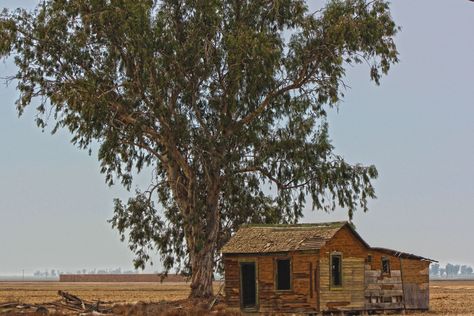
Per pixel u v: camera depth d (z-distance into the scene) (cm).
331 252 4453
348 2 5847
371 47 5744
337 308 4438
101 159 6012
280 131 6088
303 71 5884
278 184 6134
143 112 5700
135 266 6250
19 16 5719
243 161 6094
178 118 5575
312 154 6050
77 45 5550
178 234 6288
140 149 6209
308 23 5775
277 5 5741
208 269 5828
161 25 5438
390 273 4703
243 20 5803
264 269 4556
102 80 5609
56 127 5925
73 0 5594
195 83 5662
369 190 6128
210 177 5819
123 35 5406
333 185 6056
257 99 5797
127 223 6222
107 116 5691
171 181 6009
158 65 5416
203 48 5550
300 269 4441
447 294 8744
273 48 5544
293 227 4700
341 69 5872
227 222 6266
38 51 5656
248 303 4638
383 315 4531
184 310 4759
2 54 5634
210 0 5584
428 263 4872
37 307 4844
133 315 4612
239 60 5450
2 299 7506
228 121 5778
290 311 4444
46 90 5781
